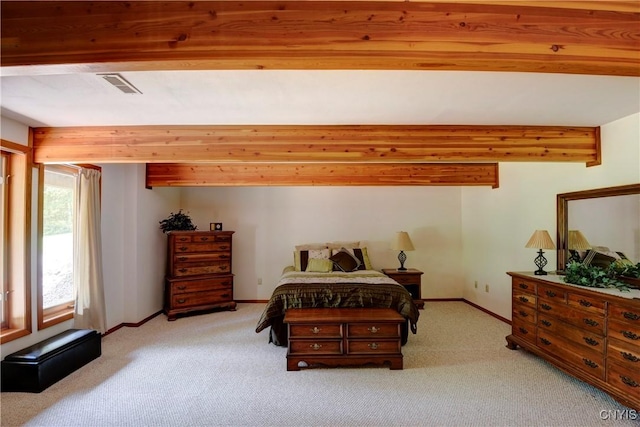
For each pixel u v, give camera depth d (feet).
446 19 4.49
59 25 4.51
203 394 8.37
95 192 12.12
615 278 8.65
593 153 10.01
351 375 9.41
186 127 9.80
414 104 8.05
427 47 4.46
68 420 7.25
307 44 4.44
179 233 15.84
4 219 9.45
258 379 9.20
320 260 16.39
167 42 4.46
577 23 4.57
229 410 7.64
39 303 9.99
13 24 4.52
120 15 4.49
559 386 8.68
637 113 8.72
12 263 9.53
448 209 19.10
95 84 6.68
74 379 9.17
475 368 9.81
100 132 9.77
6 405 7.86
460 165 15.65
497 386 8.71
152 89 6.98
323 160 9.89
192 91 7.11
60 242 11.35
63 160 9.75
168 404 7.89
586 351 8.11
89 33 4.49
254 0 4.48
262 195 18.84
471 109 8.44
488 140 9.90
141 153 9.75
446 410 7.61
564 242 11.17
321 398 8.16
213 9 4.48
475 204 17.48
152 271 15.70
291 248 18.78
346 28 4.46
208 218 18.71
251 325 14.37
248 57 4.43
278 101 7.77
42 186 10.12
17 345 9.21
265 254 18.75
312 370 9.75
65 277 11.54
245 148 9.80
